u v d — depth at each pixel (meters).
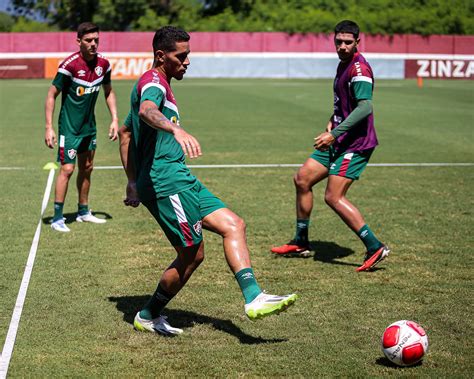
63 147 14.19
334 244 13.44
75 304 9.94
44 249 12.77
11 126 32.19
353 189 18.66
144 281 11.02
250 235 13.94
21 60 70.31
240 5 86.25
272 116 37.22
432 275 11.47
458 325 9.23
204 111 39.47
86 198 14.90
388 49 77.75
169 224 8.52
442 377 7.66
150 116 7.73
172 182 8.38
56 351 8.33
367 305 10.00
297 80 71.31
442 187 19.02
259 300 8.13
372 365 7.97
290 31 76.62
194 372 7.78
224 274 11.43
